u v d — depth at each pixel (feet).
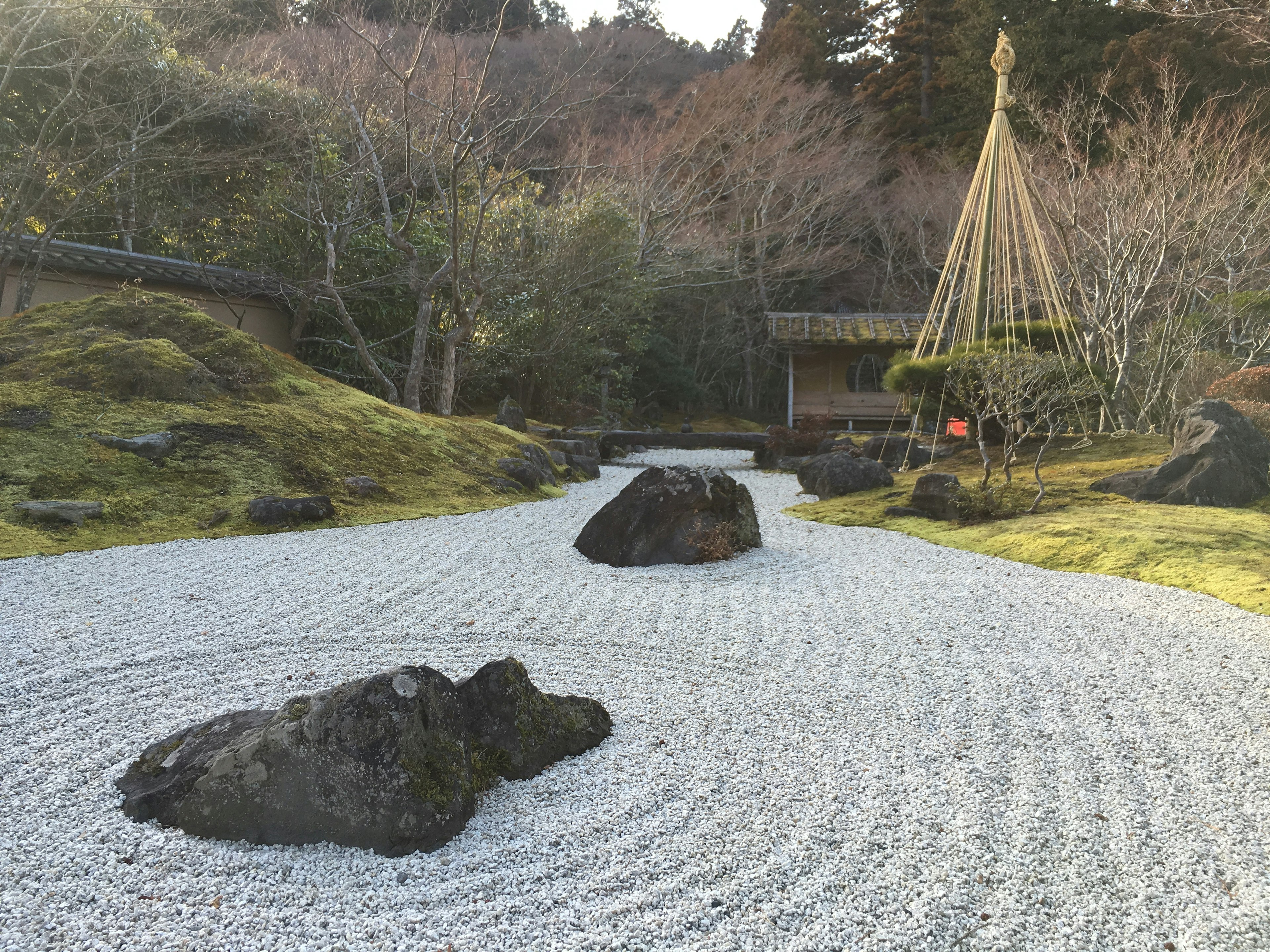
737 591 18.01
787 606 16.63
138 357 27.89
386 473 29.32
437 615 15.49
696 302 88.22
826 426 54.65
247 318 46.32
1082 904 6.91
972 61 77.92
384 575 18.42
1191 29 58.13
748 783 8.95
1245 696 11.66
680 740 10.08
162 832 7.72
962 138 85.10
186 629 13.98
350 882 6.95
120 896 6.73
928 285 90.79
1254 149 43.52
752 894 6.91
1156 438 35.01
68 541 19.45
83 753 9.41
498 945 6.23
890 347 72.95
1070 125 53.72
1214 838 7.97
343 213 45.75
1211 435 26.25
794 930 6.48
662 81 87.56
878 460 40.86
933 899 6.90
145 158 38.37
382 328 50.72
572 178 68.23
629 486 22.08
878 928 6.52
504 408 47.26
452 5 42.27
